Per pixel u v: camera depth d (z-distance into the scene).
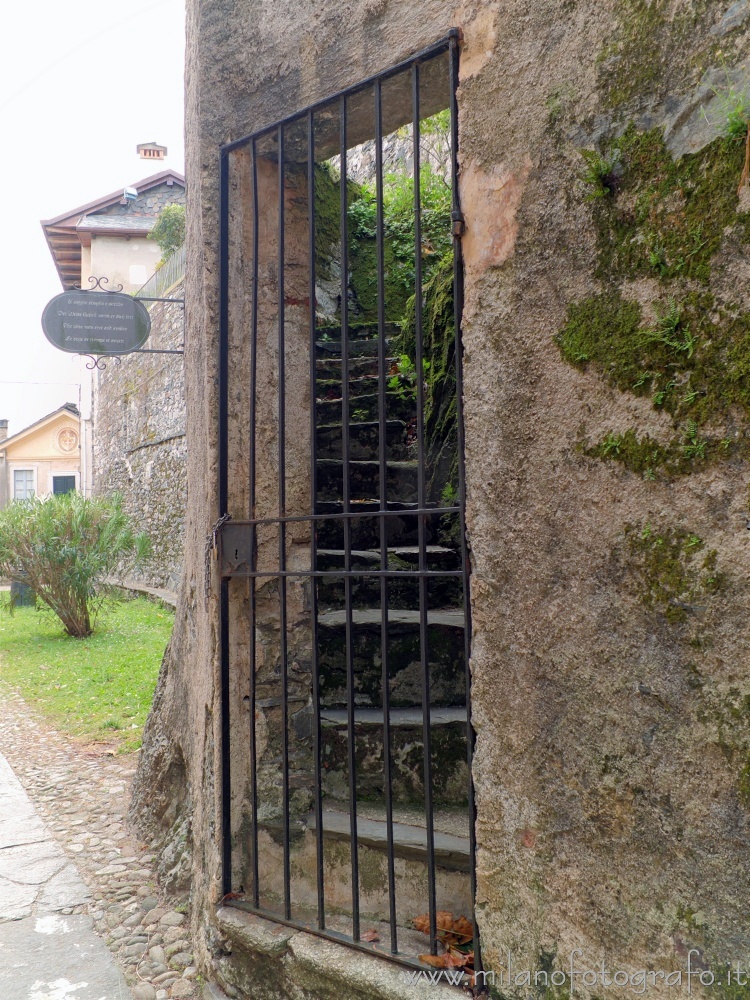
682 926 1.61
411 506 3.94
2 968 2.80
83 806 4.42
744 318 1.53
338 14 2.46
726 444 1.56
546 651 1.85
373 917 2.65
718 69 1.58
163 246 16.38
